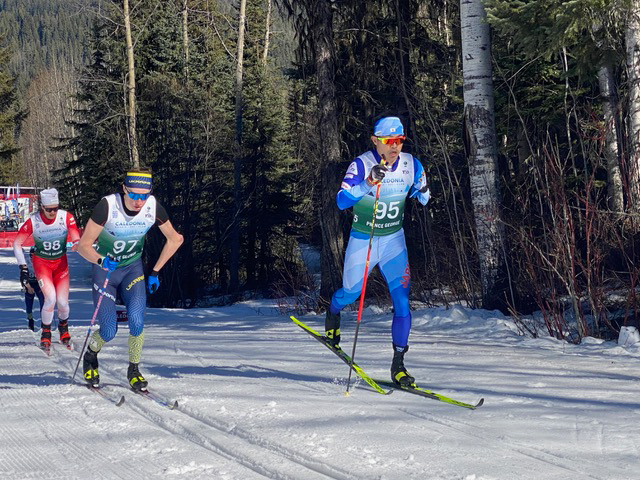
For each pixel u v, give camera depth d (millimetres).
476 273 11359
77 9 26828
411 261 13914
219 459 3615
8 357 7703
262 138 28188
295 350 7281
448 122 15766
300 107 32156
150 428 4281
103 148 29250
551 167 8164
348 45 15578
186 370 6188
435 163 12922
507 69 14070
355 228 5344
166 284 23344
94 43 30922
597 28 9859
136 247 5457
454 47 15367
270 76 32812
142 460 3637
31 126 75375
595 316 7613
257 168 28234
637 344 6750
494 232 9523
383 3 15039
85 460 3684
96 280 5504
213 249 27281
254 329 9945
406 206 15523
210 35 31828
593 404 4488
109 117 26078
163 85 25812
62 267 8531
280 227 29250
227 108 29953
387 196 5191
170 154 24938
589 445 3596
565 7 8250
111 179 28594
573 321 8375
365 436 3838
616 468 3242
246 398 4887
